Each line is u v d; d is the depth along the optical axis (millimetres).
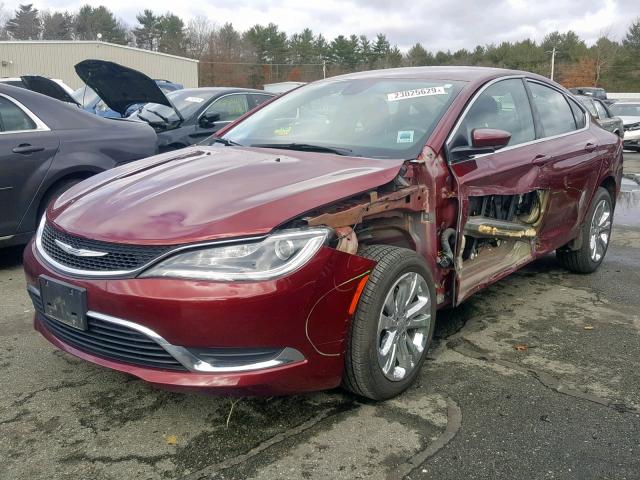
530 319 4324
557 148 4629
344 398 3143
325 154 3566
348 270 2777
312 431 2838
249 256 2561
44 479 2490
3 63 34000
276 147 3848
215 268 2539
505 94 4348
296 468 2572
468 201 3607
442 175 3465
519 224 4305
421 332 3299
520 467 2594
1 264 5516
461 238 3609
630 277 5426
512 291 4965
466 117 3814
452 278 3611
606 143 5434
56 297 2840
